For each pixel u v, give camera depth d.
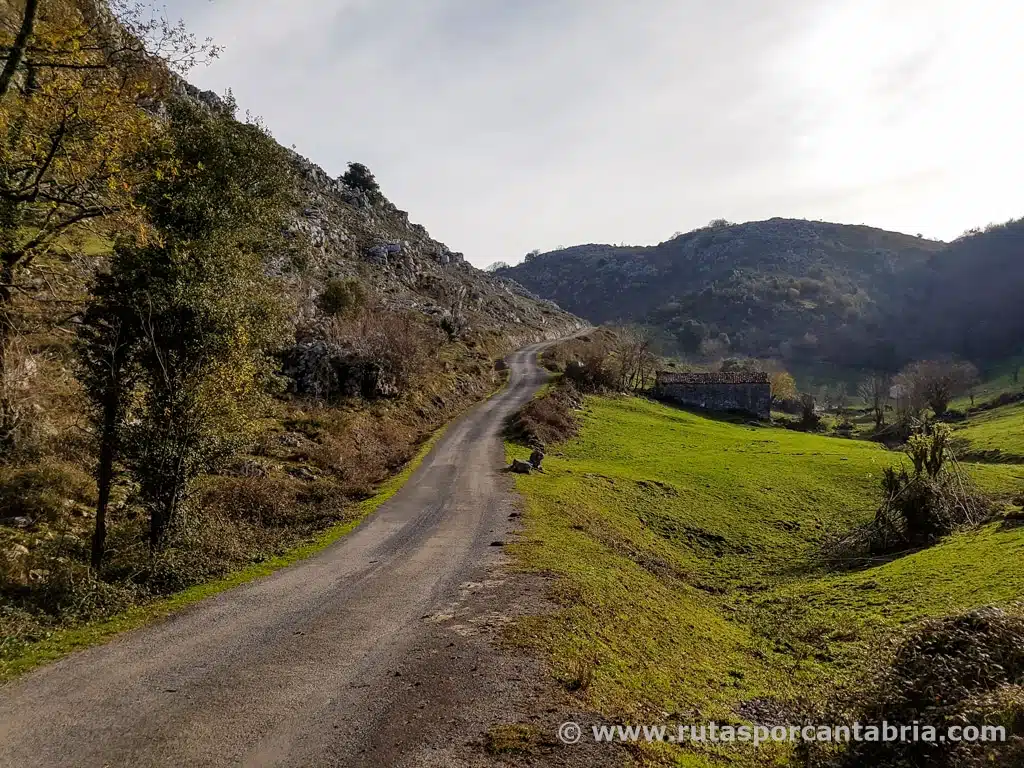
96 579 14.29
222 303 18.16
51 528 16.59
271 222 25.75
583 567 17.58
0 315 18.95
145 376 17.25
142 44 16.89
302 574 16.69
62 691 9.70
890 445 71.19
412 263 108.88
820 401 136.12
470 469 33.59
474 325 105.44
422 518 23.47
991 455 55.66
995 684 8.39
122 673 10.38
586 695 9.74
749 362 149.00
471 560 17.80
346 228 107.06
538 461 35.44
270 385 26.56
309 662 10.80
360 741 8.16
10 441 18.56
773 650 15.99
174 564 15.90
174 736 8.29
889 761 8.14
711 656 14.46
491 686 9.81
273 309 21.91
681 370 136.50
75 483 18.70
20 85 15.77
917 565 22.11
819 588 21.86
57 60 15.13
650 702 10.49
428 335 65.12
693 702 11.20
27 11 14.59
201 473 18.69
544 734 8.45
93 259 24.98
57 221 17.16
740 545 28.84
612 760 8.00
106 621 13.02
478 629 12.32
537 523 22.55
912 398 96.38
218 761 7.68
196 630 12.48
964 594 17.53
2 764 7.62
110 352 16.67
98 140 15.41
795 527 32.25
